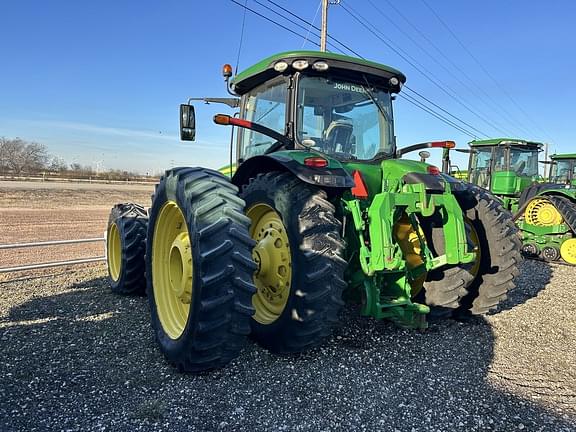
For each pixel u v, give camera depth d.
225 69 4.76
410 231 3.62
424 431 2.45
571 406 2.76
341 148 4.00
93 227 11.65
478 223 4.44
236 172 3.96
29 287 5.31
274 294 3.52
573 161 11.88
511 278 4.27
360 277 3.36
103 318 4.14
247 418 2.51
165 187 3.42
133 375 2.98
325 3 14.52
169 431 2.37
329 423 2.49
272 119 4.20
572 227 8.27
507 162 10.54
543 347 3.73
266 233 3.59
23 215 14.52
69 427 2.38
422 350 3.54
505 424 2.54
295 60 3.73
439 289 3.83
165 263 3.58
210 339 2.78
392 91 4.30
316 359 3.29
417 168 3.62
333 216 3.23
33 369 3.04
